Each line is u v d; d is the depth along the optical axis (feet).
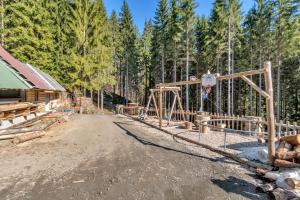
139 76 190.08
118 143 33.45
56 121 52.75
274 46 85.46
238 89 119.96
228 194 16.37
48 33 96.22
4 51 57.11
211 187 17.56
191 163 23.70
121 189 16.94
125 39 156.46
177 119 66.44
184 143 33.99
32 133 35.45
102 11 126.41
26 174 19.89
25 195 15.75
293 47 80.23
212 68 114.21
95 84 105.81
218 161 24.54
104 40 127.34
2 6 77.51
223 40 92.32
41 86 54.19
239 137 37.52
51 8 106.83
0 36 78.02
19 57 81.46
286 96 105.19
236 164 23.44
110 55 120.26
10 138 33.94
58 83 97.14
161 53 120.88
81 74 104.06
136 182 18.34
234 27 91.76
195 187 17.53
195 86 133.18
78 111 101.81
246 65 103.09
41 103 65.16
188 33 100.42
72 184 17.76
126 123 59.82
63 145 31.55
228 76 29.32
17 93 53.67
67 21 108.58
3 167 21.67
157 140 36.19
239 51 107.34
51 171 20.72
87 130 45.50
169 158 25.49
